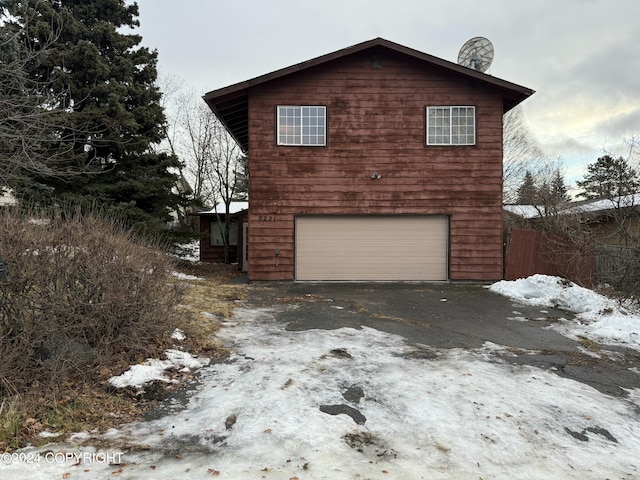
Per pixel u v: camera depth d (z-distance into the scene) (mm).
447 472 3014
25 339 3793
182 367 4867
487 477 2980
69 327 4207
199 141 24906
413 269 12156
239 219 16969
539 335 6934
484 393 4469
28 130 8070
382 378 4770
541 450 3408
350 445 3340
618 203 11578
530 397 4434
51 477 2752
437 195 12055
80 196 11570
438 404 4152
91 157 12531
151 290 5125
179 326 5969
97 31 12672
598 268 11195
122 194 13164
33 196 10492
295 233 12039
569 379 5039
